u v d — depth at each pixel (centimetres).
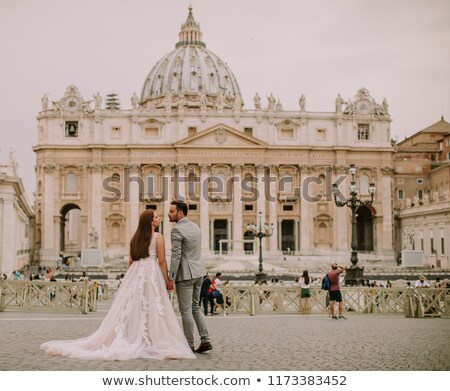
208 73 17375
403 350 1481
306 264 9419
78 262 10712
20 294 2681
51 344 1353
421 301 2702
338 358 1355
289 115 11862
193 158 11594
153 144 11588
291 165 11812
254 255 10731
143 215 1379
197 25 18325
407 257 9062
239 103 11919
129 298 1334
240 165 11619
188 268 1391
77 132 11712
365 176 12031
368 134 12062
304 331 1898
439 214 9850
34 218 12331
